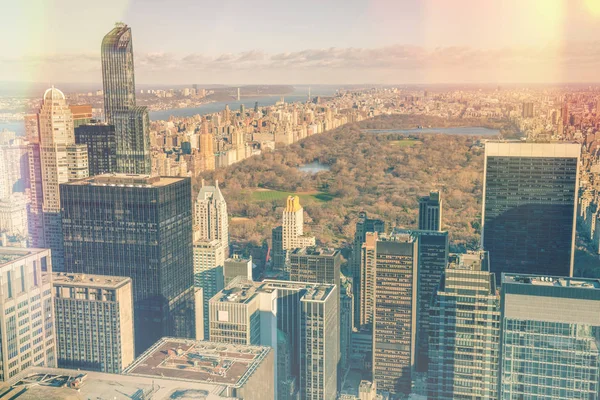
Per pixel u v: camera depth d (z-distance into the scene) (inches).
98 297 4485.7
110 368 4559.5
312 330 4672.7
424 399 4950.8
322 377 4729.3
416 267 5290.4
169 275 5610.2
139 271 5511.8
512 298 3567.9
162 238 5442.9
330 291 4877.0
